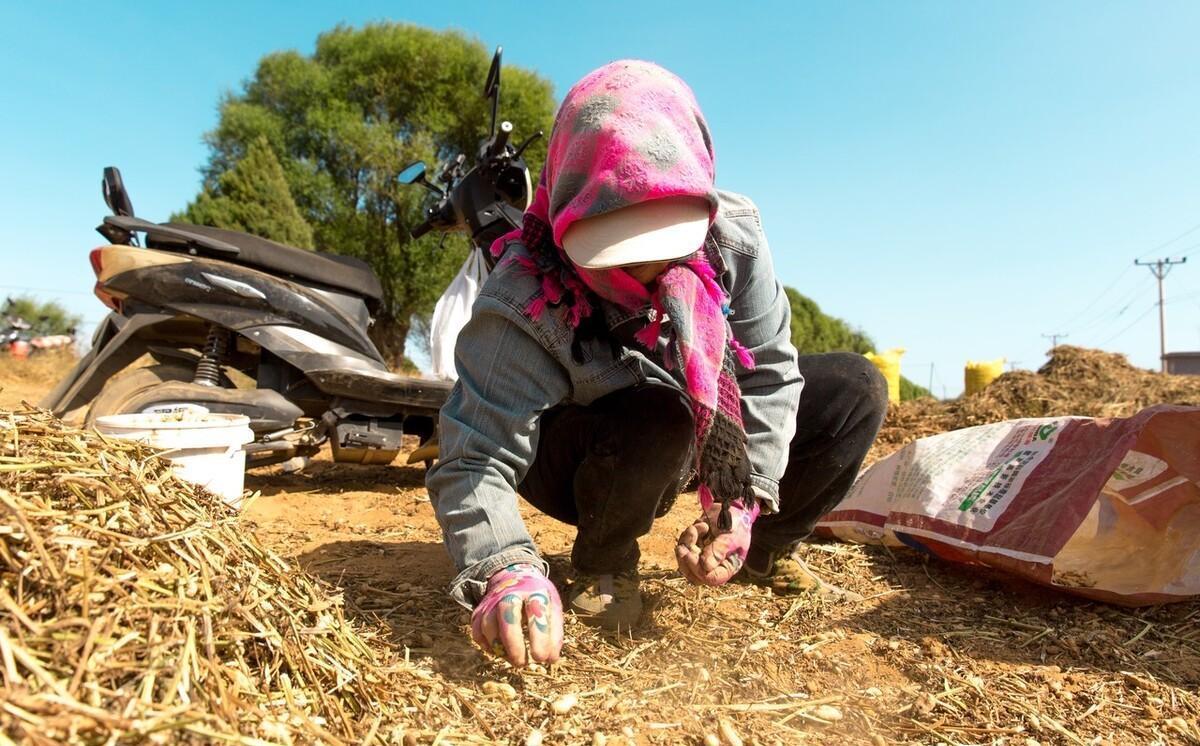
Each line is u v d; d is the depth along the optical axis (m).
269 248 3.99
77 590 1.03
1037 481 2.34
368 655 1.44
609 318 1.69
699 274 1.49
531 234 1.60
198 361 3.88
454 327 4.25
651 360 1.83
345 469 4.72
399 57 19.80
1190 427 2.16
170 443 2.52
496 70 3.25
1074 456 2.31
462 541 1.51
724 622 2.05
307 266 4.08
